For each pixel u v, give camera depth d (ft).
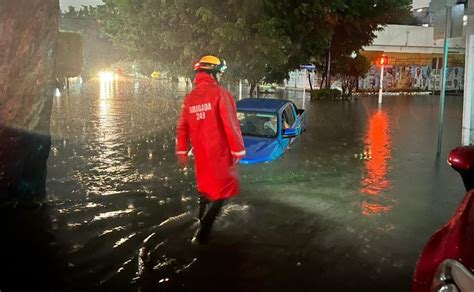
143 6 51.93
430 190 25.13
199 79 16.87
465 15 35.01
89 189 24.47
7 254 16.11
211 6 46.16
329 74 94.43
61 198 22.74
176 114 61.36
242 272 14.96
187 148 17.51
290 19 47.80
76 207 21.40
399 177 28.02
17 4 18.79
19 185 21.36
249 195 23.72
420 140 42.19
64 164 30.48
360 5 70.08
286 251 16.69
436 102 90.74
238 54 46.06
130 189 24.59
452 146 39.11
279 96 100.63
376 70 119.85
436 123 55.31
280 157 28.12
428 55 124.88
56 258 15.87
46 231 18.34
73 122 52.42
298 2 47.62
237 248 16.89
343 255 16.39
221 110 16.39
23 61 19.67
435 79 120.67
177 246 17.02
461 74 127.65
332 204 22.39
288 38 45.60
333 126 51.42
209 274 14.79
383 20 81.76
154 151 35.19
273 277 14.62
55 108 67.92
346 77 99.50
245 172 26.40
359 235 18.34
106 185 25.35
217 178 16.85
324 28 50.88
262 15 45.32
